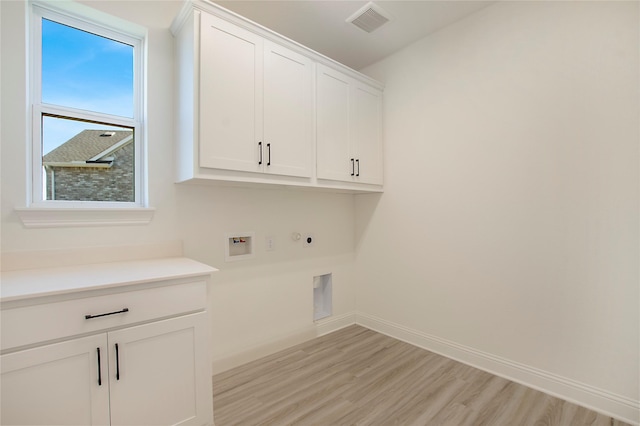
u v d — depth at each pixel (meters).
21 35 1.55
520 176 2.04
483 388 1.96
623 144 1.68
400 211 2.77
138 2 1.87
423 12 2.25
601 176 1.74
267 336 2.45
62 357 1.17
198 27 1.74
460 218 2.35
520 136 2.04
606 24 1.73
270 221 2.49
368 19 2.32
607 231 1.73
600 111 1.75
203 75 1.73
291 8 2.17
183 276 1.44
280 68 2.09
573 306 1.84
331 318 2.94
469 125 2.30
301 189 2.56
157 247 1.92
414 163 2.66
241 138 1.88
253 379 2.06
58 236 1.62
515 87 2.06
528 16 2.01
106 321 1.25
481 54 2.23
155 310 1.37
